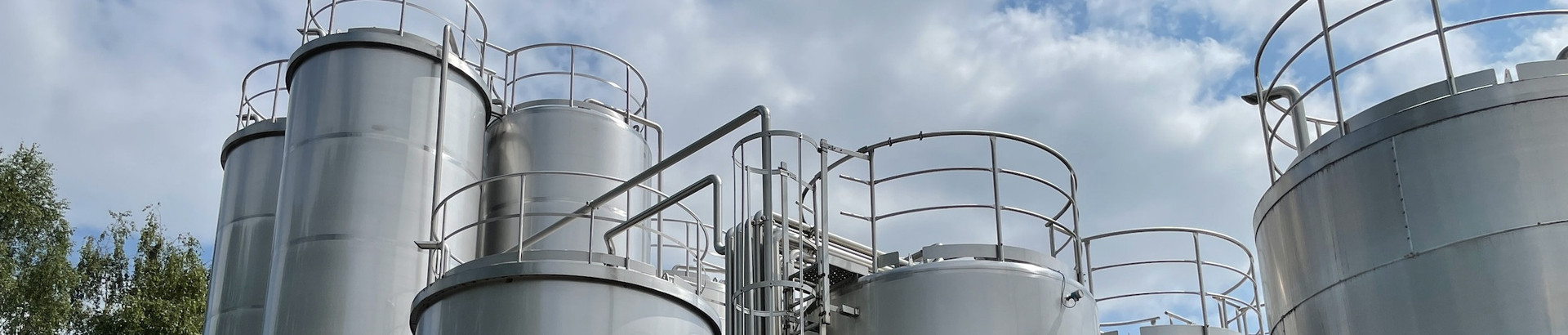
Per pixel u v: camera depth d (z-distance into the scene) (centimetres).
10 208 2709
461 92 1661
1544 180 868
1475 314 870
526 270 1148
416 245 1498
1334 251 990
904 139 1314
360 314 1446
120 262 3056
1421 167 927
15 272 2670
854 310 1241
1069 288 1243
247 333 1641
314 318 1437
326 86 1603
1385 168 953
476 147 1667
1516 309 850
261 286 1678
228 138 1838
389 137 1566
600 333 1134
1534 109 889
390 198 1528
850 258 1420
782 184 1266
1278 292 1084
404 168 1555
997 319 1185
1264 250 1123
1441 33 975
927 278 1209
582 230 1675
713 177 1274
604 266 1159
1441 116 924
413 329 1285
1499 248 870
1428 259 905
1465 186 898
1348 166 987
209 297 1722
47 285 2680
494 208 1728
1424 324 899
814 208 1329
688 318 1206
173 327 2903
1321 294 1002
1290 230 1056
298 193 1538
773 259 1252
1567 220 850
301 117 1602
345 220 1498
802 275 1226
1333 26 1048
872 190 1326
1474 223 886
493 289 1156
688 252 1700
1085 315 1248
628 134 1823
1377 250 946
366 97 1585
